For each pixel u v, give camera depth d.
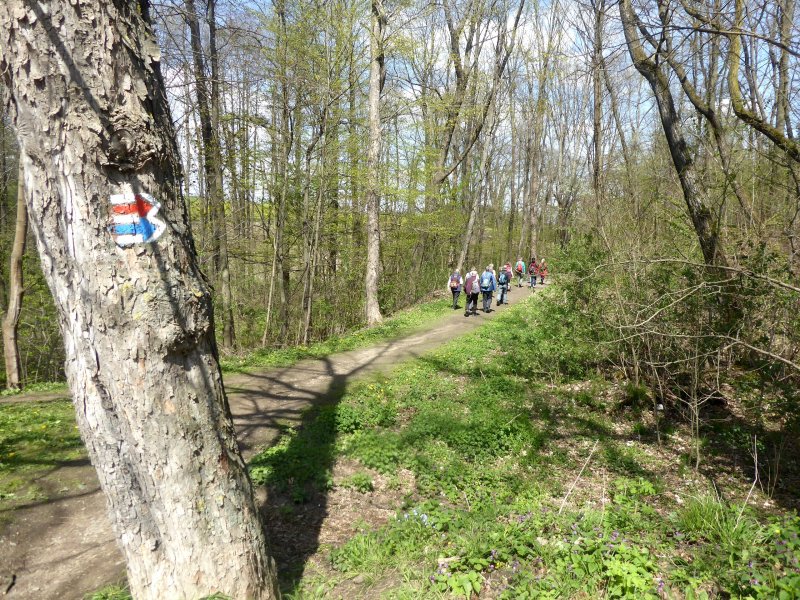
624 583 3.32
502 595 3.38
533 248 32.72
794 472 5.87
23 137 2.52
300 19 13.73
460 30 19.58
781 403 5.69
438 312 17.91
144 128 2.64
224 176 15.17
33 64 2.42
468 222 24.77
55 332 17.95
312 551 4.34
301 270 18.47
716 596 3.34
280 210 15.91
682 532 4.34
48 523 4.72
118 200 2.59
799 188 6.05
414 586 3.59
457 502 5.29
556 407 8.23
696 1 6.12
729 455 6.39
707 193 7.42
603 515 4.62
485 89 22.03
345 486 5.56
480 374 9.83
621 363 8.52
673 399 7.53
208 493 2.89
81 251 2.57
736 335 6.01
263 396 8.75
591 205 9.04
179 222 2.88
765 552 3.78
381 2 14.64
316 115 15.22
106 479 2.81
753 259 6.20
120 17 2.61
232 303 15.59
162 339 2.69
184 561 2.85
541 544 3.99
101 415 2.71
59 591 3.83
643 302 7.23
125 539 2.88
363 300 20.80
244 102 16.27
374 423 7.29
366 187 15.85
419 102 17.03
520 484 5.58
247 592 3.00
